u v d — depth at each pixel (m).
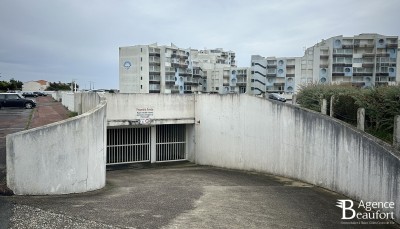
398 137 11.03
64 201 10.12
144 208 10.15
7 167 9.85
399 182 9.76
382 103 13.63
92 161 12.10
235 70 84.12
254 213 10.37
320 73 74.81
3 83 81.81
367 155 11.34
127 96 22.11
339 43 72.06
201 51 110.94
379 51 70.69
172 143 24.36
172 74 83.00
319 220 9.99
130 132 23.12
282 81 77.94
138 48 81.25
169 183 15.15
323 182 14.14
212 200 11.73
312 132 14.84
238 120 20.39
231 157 20.98
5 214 8.45
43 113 28.38
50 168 10.55
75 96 28.67
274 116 17.59
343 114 14.91
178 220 9.23
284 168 16.95
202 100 23.16
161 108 23.00
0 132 17.70
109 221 8.67
